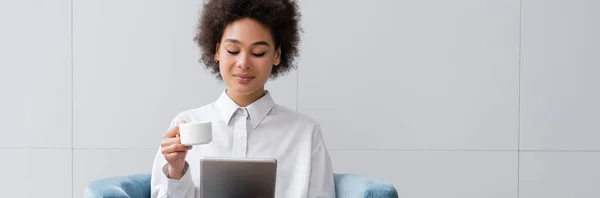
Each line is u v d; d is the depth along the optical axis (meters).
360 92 2.59
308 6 2.57
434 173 2.63
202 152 1.70
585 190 2.66
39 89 2.57
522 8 2.62
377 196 1.57
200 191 1.55
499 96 2.63
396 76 2.60
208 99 2.58
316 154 1.75
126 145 2.59
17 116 2.58
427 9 2.59
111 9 2.56
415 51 2.60
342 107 2.59
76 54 2.57
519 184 2.66
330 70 2.58
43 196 2.60
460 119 2.62
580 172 2.66
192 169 1.69
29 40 2.56
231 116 1.73
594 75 2.64
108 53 2.57
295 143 1.75
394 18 2.59
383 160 2.61
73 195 2.60
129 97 2.58
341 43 2.58
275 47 1.73
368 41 2.58
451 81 2.61
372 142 2.60
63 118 2.59
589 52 2.63
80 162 2.60
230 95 1.75
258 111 1.74
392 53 2.59
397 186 2.62
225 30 1.65
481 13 2.61
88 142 2.59
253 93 1.74
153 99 2.58
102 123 2.59
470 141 2.63
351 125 2.60
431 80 2.61
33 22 2.56
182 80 2.57
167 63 2.57
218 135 1.72
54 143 2.59
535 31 2.62
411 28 2.59
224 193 1.52
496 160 2.64
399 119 2.61
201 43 1.80
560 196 2.66
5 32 2.56
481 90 2.62
